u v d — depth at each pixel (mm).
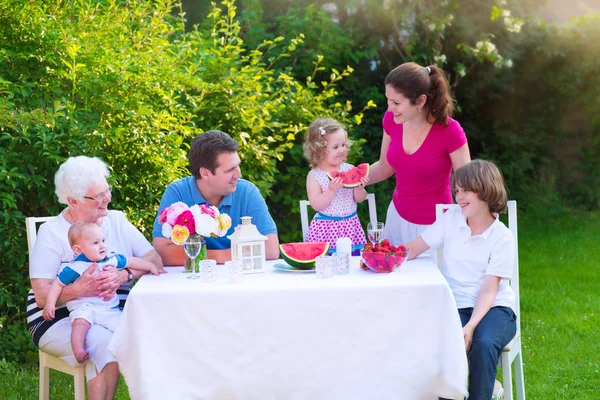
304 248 3412
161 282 3172
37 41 4930
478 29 9836
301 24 8242
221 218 3312
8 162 4652
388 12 9195
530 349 5008
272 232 3832
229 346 2988
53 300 3287
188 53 5691
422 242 3631
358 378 3000
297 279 3154
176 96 5453
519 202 10992
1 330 4805
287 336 2988
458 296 3500
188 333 2980
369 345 2988
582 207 11180
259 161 5996
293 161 6680
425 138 3988
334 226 4293
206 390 2992
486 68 10492
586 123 11539
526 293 6574
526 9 10602
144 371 2938
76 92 5004
